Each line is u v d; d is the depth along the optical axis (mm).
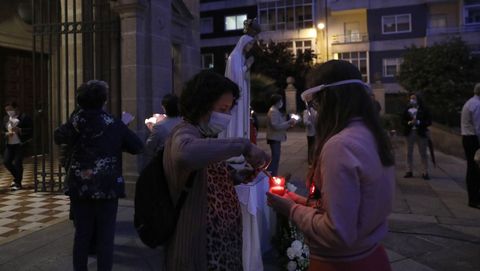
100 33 7078
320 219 1581
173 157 1909
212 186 2094
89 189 3375
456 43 24250
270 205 1926
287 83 27844
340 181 1502
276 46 30797
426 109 8914
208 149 1868
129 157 6734
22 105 13008
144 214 1996
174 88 8523
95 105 3582
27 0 12289
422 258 4406
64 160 3771
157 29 7195
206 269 1976
